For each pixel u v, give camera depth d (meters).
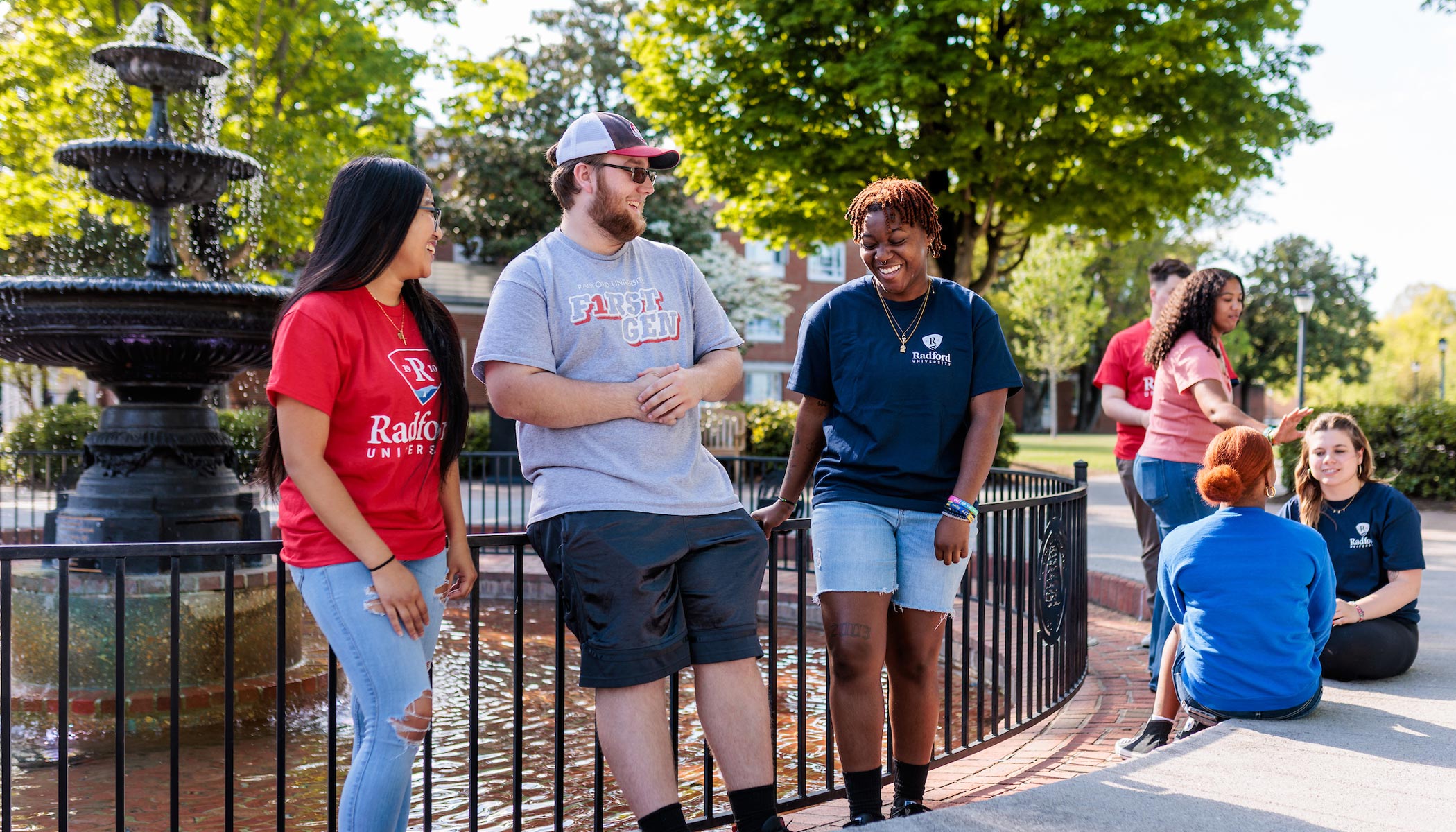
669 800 2.33
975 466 2.82
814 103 14.69
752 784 2.42
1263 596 3.51
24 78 13.27
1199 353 4.20
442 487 2.49
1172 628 4.16
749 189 16.34
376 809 2.21
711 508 2.48
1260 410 55.75
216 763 4.22
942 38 14.08
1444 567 7.58
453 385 2.37
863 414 2.92
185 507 5.58
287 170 13.60
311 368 2.10
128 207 12.59
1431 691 3.99
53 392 21.86
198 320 5.23
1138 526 5.31
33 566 5.55
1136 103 14.55
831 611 2.89
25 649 5.26
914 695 2.98
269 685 5.15
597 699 2.41
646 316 2.48
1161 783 2.95
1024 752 3.93
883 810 3.24
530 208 25.70
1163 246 43.22
